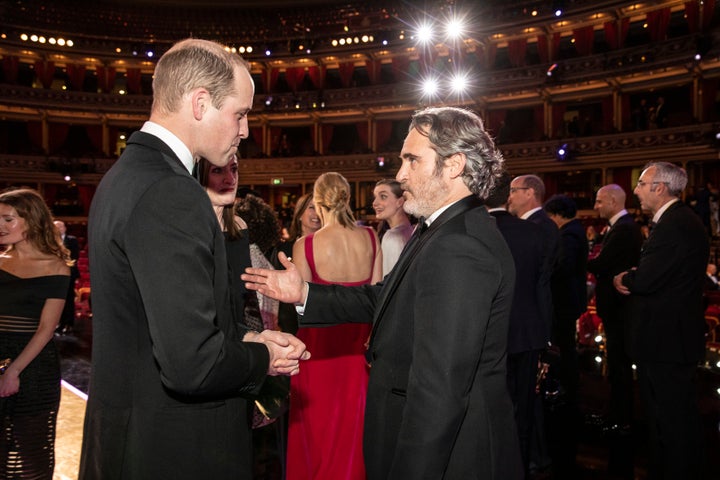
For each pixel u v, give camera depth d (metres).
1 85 22.41
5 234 2.33
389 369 1.60
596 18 19.25
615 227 4.02
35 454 2.36
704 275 2.92
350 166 23.39
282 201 24.75
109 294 1.25
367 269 3.03
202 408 1.29
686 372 2.89
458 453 1.46
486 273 1.42
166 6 24.47
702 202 13.44
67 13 23.38
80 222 23.41
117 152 25.09
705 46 16.48
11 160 22.75
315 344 2.88
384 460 1.58
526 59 21.97
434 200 1.60
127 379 1.26
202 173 2.03
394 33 22.30
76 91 23.56
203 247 1.18
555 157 19.80
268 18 24.70
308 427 2.83
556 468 3.43
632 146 18.47
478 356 1.40
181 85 1.31
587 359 6.43
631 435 3.95
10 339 2.33
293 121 24.69
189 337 1.12
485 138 1.61
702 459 2.89
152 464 1.24
